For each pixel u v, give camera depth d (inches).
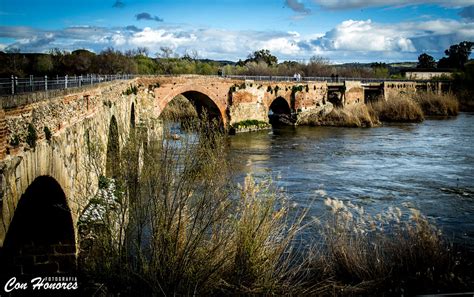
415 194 1109.7
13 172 345.4
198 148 617.3
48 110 446.3
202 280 523.2
